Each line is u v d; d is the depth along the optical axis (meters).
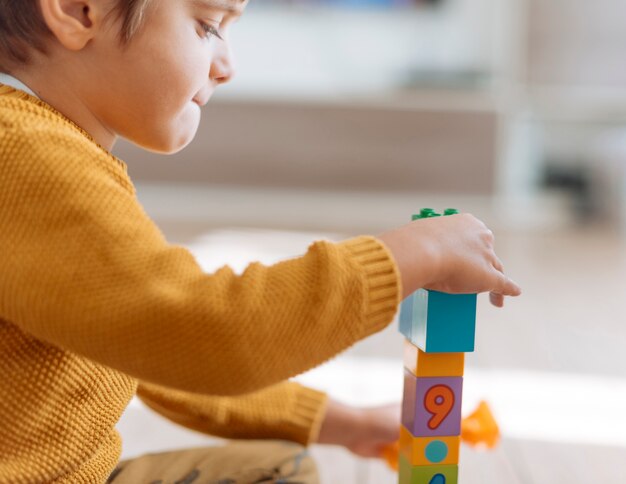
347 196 3.46
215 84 0.78
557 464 1.13
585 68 3.42
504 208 3.42
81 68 0.71
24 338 0.67
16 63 0.72
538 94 3.41
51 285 0.59
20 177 0.61
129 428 1.25
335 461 1.14
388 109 3.39
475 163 3.41
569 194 3.45
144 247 0.61
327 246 0.64
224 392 0.61
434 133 3.40
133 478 0.87
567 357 1.64
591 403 1.38
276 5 3.59
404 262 0.65
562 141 3.45
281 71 3.63
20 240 0.60
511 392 1.43
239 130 3.43
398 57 3.60
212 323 0.59
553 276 2.41
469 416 0.92
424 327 0.72
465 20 3.55
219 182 3.46
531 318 1.94
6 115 0.65
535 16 3.42
